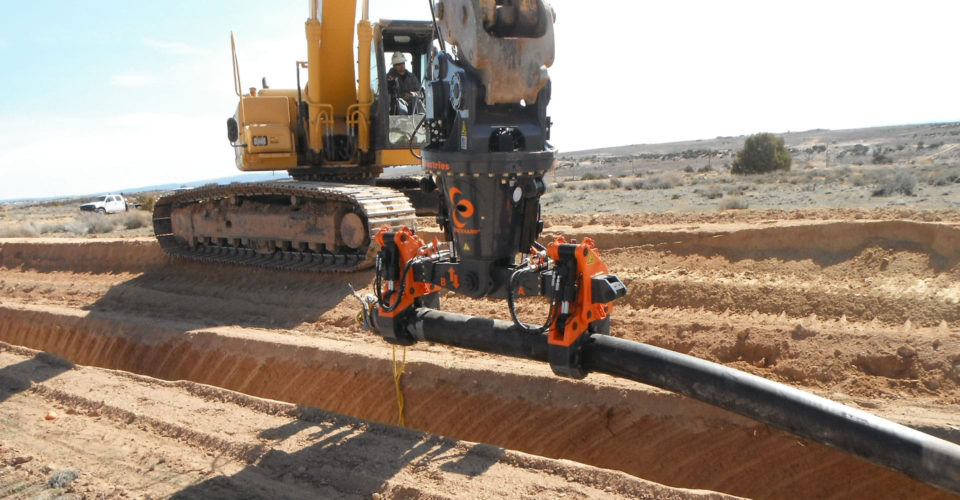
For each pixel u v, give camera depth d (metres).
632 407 6.64
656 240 11.24
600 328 5.16
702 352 7.99
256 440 6.01
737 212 13.75
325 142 13.37
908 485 5.55
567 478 5.09
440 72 5.53
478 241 5.38
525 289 5.07
